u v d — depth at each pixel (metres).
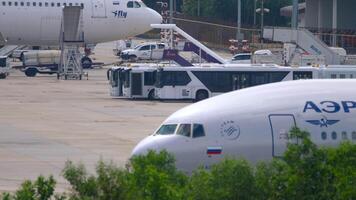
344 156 59.97
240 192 58.41
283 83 95.00
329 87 93.75
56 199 58.31
